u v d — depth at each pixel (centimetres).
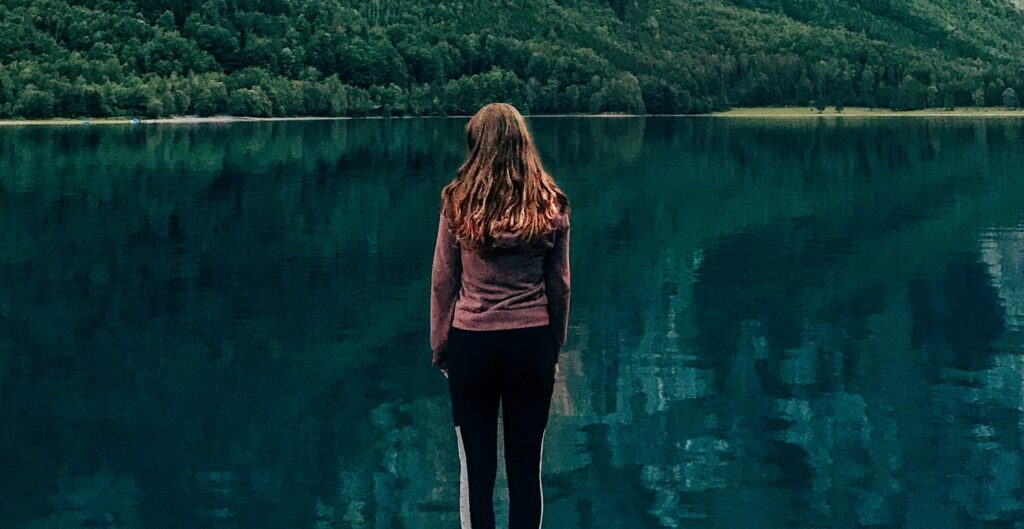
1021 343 1473
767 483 954
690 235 2567
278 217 2934
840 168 4734
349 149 6488
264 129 9975
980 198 3331
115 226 2744
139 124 10888
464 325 499
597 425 1120
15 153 5850
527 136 501
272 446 1066
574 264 2148
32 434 1113
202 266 2136
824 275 2008
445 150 6391
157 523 877
